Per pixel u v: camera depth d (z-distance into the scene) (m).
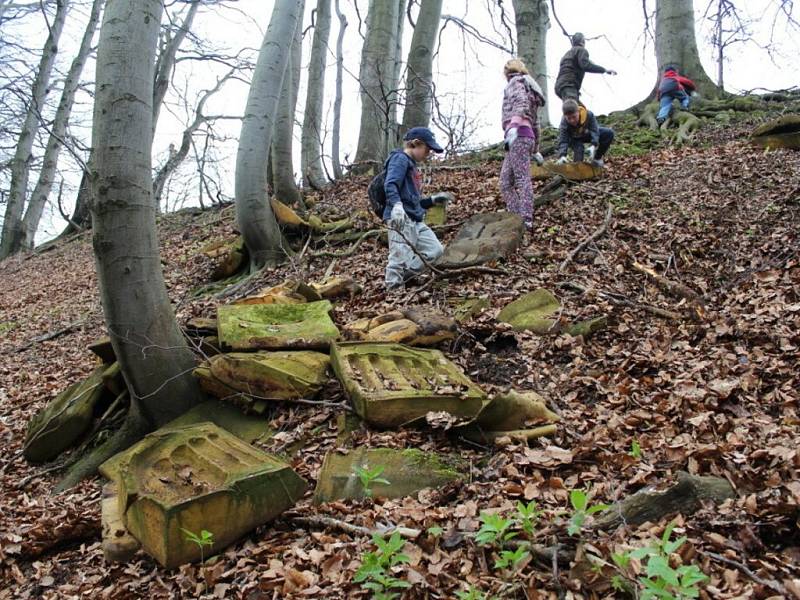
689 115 10.65
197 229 12.34
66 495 4.29
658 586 2.04
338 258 7.94
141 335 4.54
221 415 4.56
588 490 3.04
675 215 6.82
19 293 12.06
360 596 2.56
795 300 4.75
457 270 6.09
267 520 3.21
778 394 3.72
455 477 3.37
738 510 2.56
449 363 4.56
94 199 4.41
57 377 6.78
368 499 3.28
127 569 3.17
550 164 8.27
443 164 11.52
